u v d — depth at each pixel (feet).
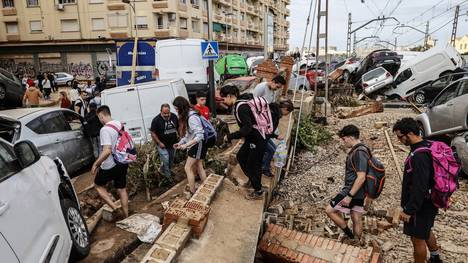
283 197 23.58
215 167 22.82
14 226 8.29
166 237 13.15
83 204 20.52
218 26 165.78
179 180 23.86
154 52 52.80
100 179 17.39
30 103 50.21
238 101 16.47
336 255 14.43
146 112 28.86
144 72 53.42
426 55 61.67
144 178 21.63
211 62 38.52
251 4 216.95
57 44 135.44
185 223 13.99
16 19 136.05
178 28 132.36
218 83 60.75
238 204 17.17
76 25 133.39
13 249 7.88
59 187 13.82
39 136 24.35
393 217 19.22
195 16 145.89
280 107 18.90
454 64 59.98
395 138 37.01
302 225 19.10
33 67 139.95
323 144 36.35
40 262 8.76
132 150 17.63
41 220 9.81
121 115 28.78
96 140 30.09
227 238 14.25
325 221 19.74
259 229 15.08
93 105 30.83
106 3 129.49
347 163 16.15
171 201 19.79
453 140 26.43
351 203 16.05
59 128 26.73
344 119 49.39
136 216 17.94
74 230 13.50
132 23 130.52
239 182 19.60
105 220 18.04
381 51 83.35
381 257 14.96
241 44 198.90
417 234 13.35
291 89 57.62
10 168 10.00
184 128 18.35
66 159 26.37
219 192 18.21
